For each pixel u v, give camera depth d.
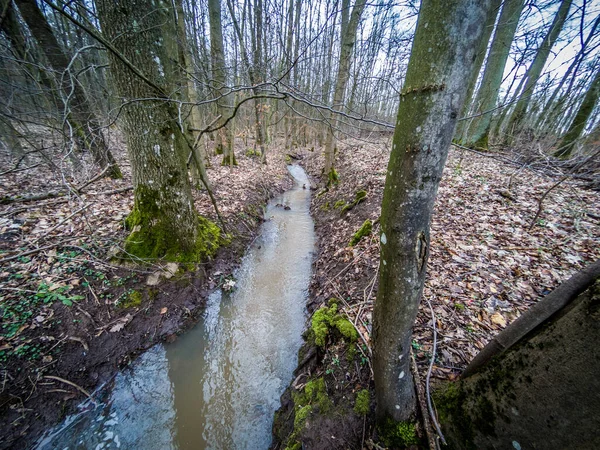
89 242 4.06
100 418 2.77
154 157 3.75
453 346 2.39
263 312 4.27
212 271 4.71
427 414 1.54
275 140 16.91
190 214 4.45
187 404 3.04
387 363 1.41
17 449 2.39
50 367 2.84
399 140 1.00
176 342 3.62
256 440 2.65
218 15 7.00
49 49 5.07
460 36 0.78
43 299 3.21
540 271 3.18
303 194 10.85
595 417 0.74
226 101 8.11
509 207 4.73
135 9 2.93
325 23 2.05
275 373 3.26
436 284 3.19
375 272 3.77
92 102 5.21
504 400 1.05
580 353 0.78
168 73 3.45
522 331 1.08
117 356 3.21
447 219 4.63
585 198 4.60
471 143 8.59
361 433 1.92
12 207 4.62
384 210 1.13
